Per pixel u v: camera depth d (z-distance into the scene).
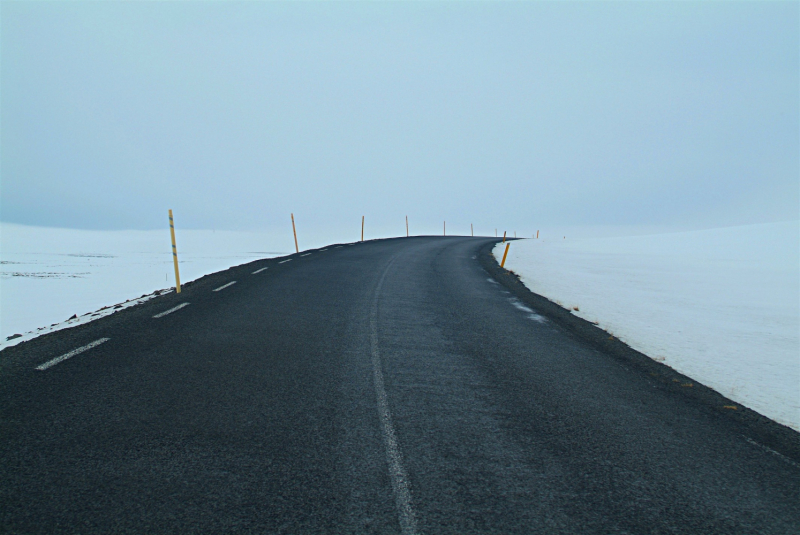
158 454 3.04
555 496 2.81
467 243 31.06
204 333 6.14
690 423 4.08
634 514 2.68
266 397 4.10
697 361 6.06
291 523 2.43
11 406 3.65
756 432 3.96
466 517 2.55
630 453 3.44
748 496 2.95
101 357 4.97
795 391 5.03
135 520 2.40
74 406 3.71
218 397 4.04
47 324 8.69
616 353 6.29
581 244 33.50
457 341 6.45
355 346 5.90
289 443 3.29
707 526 2.61
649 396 4.71
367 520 2.49
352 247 22.62
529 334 7.10
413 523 2.48
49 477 2.72
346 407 3.98
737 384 5.21
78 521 2.37
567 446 3.50
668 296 11.52
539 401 4.39
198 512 2.48
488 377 5.00
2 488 2.59
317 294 9.44
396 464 3.08
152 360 4.95
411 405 4.11
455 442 3.45
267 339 6.00
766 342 7.16
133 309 7.42
